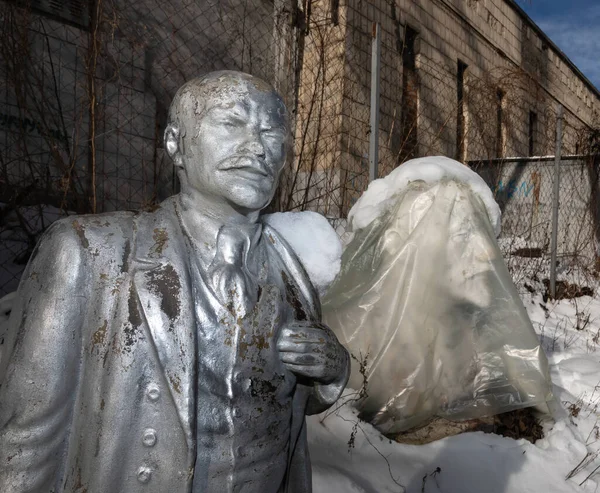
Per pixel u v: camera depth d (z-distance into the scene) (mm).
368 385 3305
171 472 888
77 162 4574
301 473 1157
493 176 9305
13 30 4125
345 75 6660
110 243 957
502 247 7988
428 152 8258
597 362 5234
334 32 6742
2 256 3746
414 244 3453
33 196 4129
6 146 3928
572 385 4750
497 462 3166
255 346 987
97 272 934
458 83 10242
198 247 1015
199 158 1020
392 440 3229
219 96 1021
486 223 3551
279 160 1059
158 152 5184
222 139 1008
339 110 6445
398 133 8125
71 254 926
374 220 3697
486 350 3361
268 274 1077
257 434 980
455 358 3361
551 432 3615
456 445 3236
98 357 910
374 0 7727
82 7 4723
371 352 3357
